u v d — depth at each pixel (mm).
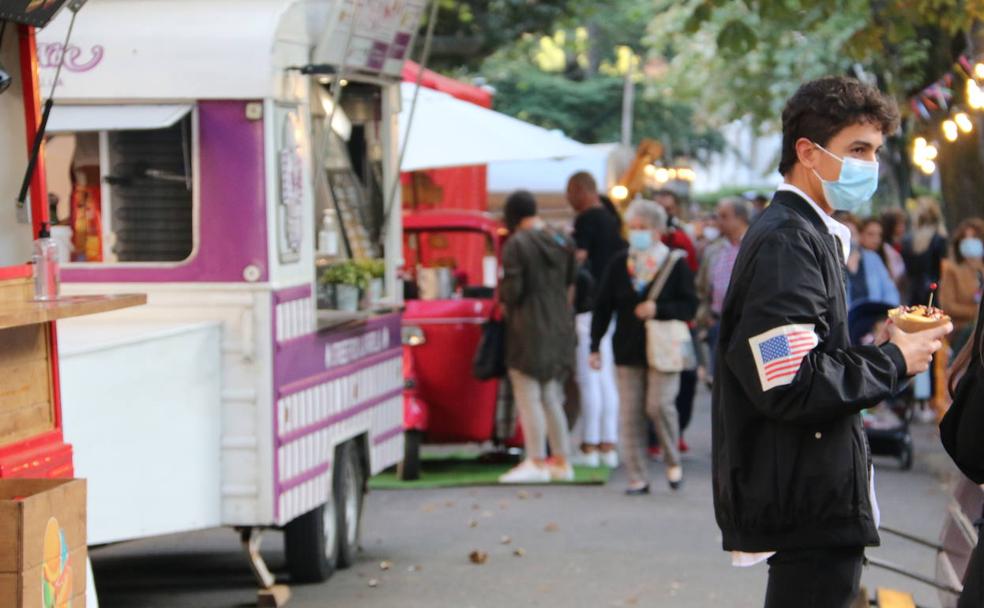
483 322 35719
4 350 14523
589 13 63375
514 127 40375
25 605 12195
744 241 12680
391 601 22797
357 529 25906
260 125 21875
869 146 12555
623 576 24547
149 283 21984
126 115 21766
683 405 38906
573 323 34500
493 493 33281
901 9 31750
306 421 22969
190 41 21844
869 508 12414
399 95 28344
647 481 32969
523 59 115875
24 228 16203
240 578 24781
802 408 12008
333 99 24797
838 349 12453
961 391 12656
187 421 21156
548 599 22938
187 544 28203
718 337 12781
